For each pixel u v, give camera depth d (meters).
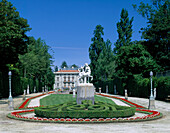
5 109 21.22
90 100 18.69
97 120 13.45
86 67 20.09
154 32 44.84
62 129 11.00
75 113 14.23
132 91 41.94
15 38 31.39
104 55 62.88
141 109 20.08
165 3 45.31
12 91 41.72
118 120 13.41
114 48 59.62
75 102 19.14
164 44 44.41
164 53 44.28
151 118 14.39
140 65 39.91
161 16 45.38
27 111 18.75
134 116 16.19
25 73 57.56
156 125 12.21
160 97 31.02
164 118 15.20
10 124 12.76
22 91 50.12
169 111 19.12
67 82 113.19
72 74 113.81
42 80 82.56
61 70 117.19
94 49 69.50
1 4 30.12
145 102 28.52
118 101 30.30
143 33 46.88
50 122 13.27
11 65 41.28
